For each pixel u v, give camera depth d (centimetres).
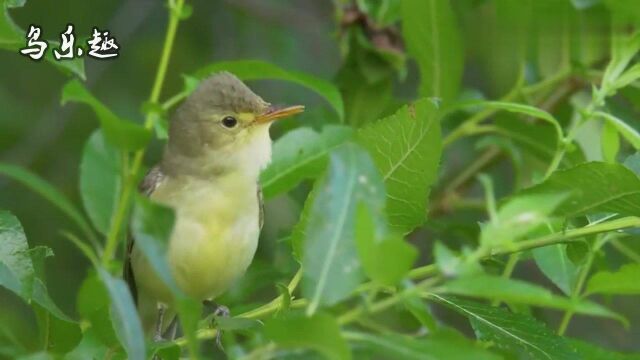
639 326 1453
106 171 923
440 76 1055
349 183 610
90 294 652
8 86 1530
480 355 575
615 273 733
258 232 943
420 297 672
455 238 1227
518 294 569
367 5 1127
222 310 926
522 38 1101
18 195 1438
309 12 1619
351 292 597
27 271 774
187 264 912
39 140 1475
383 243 571
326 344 580
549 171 848
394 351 580
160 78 878
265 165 936
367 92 1123
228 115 920
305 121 1147
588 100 1148
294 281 798
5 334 804
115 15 1545
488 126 1110
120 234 889
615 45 878
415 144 756
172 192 916
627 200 744
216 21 1558
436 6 1020
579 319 1447
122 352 745
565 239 764
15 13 1506
